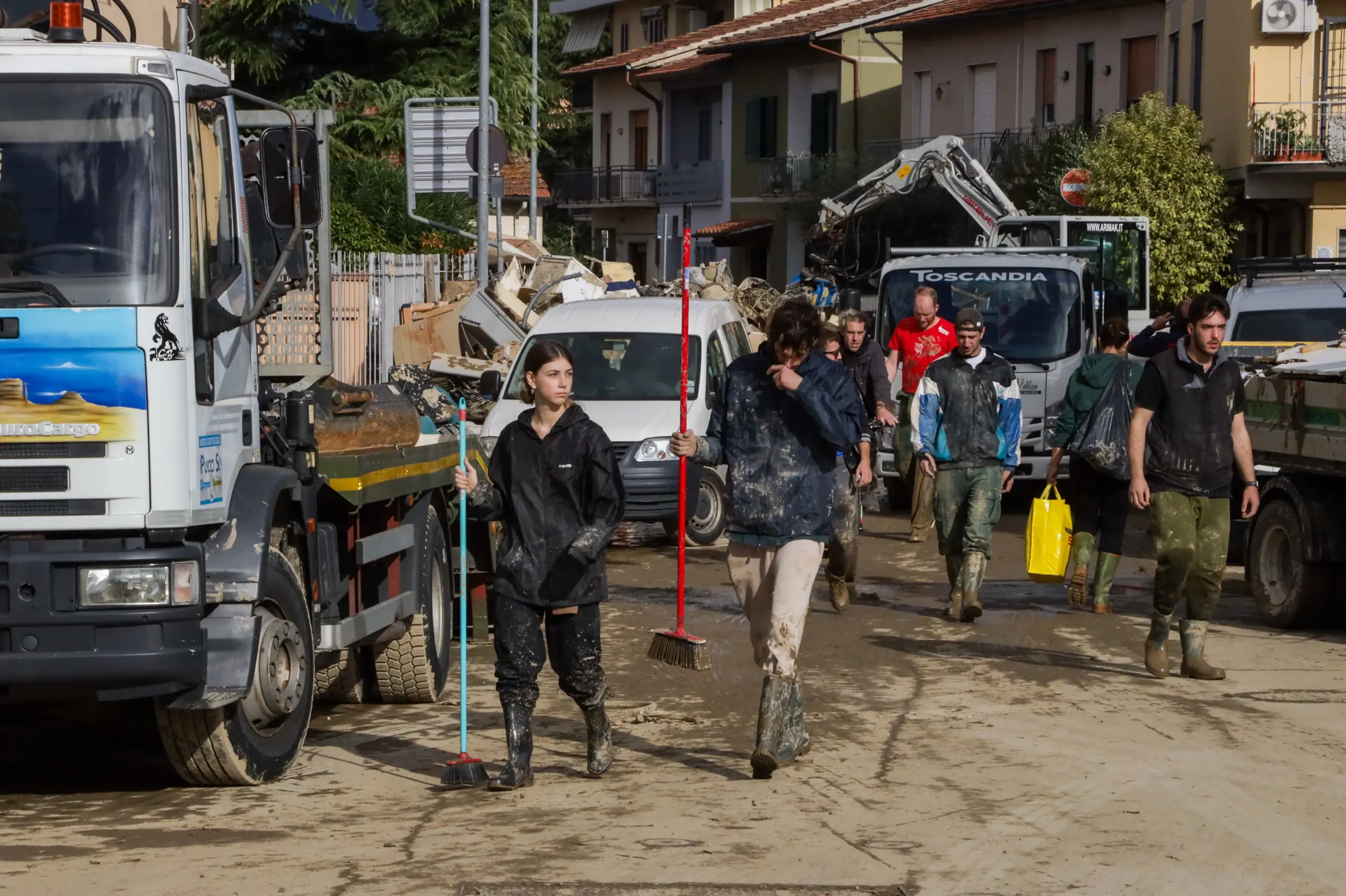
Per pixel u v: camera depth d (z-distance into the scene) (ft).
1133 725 32.27
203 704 26.25
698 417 57.31
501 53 161.58
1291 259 62.23
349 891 22.34
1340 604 42.55
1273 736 31.32
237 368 28.22
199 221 26.81
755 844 24.48
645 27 248.11
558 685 36.40
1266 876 23.08
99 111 26.11
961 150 107.14
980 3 165.58
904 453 59.57
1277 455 44.06
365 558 32.42
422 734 32.73
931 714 33.37
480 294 86.58
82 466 25.50
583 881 22.75
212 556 27.07
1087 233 102.63
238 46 153.69
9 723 33.47
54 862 23.95
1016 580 51.96
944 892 22.30
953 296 73.72
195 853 24.30
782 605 28.45
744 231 198.70
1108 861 23.66
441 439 38.37
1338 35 122.72
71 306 25.54
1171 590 36.55
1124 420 44.96
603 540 27.30
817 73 194.70
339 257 92.73
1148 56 144.15
